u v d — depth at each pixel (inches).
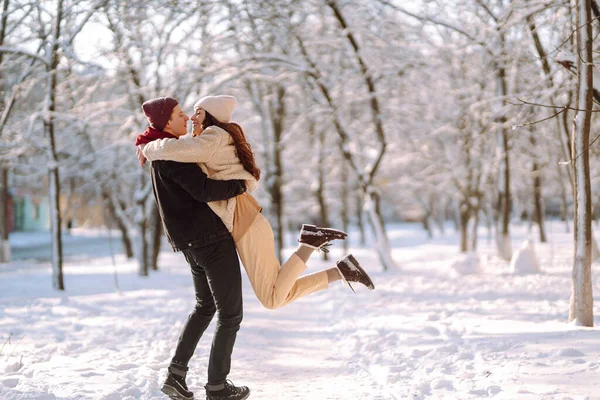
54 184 458.0
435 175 944.9
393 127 705.6
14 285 487.5
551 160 722.8
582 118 204.4
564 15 336.5
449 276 480.4
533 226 1587.1
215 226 133.6
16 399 137.9
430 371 166.2
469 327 223.0
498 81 518.9
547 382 135.9
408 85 627.2
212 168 134.4
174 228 133.9
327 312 328.5
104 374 167.6
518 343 177.6
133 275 613.6
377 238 605.6
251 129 801.6
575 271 206.7
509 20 406.3
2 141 483.5
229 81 593.9
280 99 759.7
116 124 592.1
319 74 584.1
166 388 140.5
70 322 276.5
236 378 179.3
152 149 132.6
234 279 135.5
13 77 514.3
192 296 386.9
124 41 526.6
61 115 453.7
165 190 134.9
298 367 196.4
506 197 615.5
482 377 150.5
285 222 1259.8
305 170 1050.7
